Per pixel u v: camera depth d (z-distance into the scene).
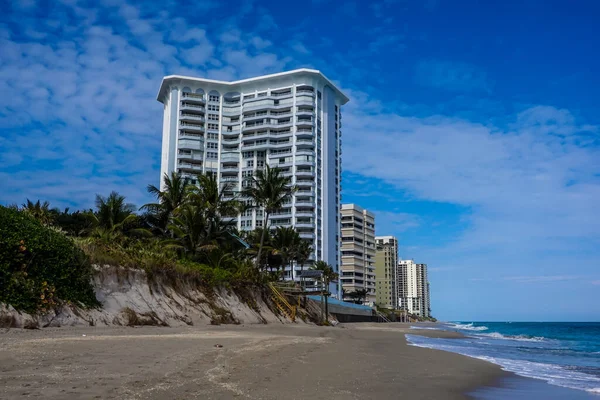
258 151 135.62
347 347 21.86
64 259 23.00
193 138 134.25
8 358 10.84
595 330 105.81
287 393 9.02
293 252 77.56
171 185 50.69
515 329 116.31
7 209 21.27
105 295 26.62
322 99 140.62
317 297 82.75
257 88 140.50
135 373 10.06
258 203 58.97
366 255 181.00
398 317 164.38
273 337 25.64
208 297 38.75
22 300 19.69
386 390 10.29
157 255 33.75
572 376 15.87
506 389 12.12
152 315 28.84
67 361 11.09
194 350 15.56
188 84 138.25
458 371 15.12
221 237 52.22
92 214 44.84
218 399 8.02
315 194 130.75
